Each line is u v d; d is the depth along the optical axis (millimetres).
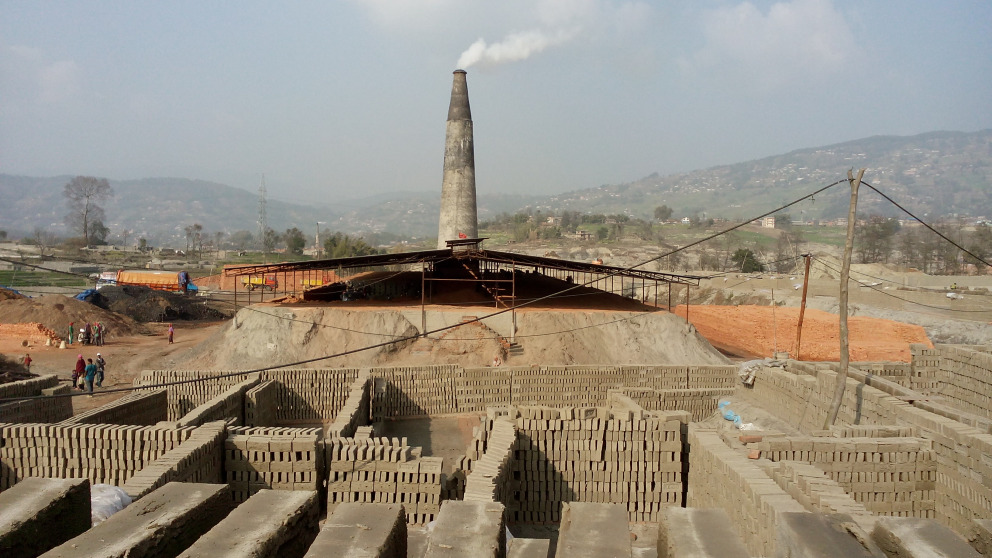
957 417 17594
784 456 15984
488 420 18141
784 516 5441
